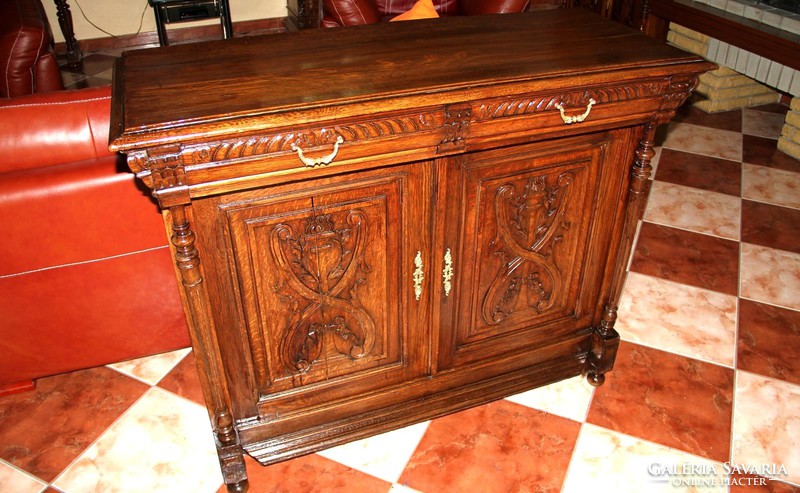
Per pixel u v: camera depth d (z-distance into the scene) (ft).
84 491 5.54
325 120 4.08
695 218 9.36
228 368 5.07
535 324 6.18
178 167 3.93
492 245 5.48
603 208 5.70
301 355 5.30
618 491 5.55
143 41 16.03
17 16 7.55
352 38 5.60
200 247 4.45
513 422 6.21
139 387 6.60
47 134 5.20
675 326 7.42
